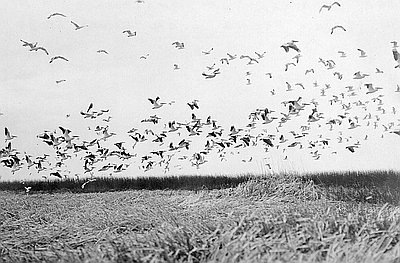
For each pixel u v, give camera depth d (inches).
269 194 964.0
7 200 1117.1
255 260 359.3
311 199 912.3
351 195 904.3
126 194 1216.8
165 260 404.8
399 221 453.4
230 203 876.6
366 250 375.9
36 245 606.5
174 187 1331.2
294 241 395.2
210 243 428.8
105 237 580.1
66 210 936.9
